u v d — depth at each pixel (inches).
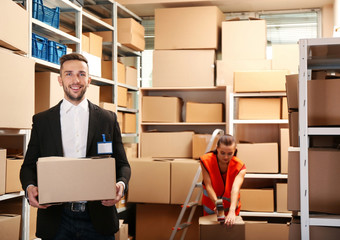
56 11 120.3
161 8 185.9
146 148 175.6
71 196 63.1
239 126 173.0
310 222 69.6
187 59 174.4
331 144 83.2
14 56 89.7
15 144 116.2
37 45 110.7
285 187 148.1
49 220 70.2
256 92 151.1
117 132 77.4
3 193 91.9
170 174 156.2
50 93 110.7
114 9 164.4
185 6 183.9
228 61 165.5
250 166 150.3
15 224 93.1
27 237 101.0
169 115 175.5
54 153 70.9
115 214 74.3
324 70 83.7
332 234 69.7
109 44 164.7
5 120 86.8
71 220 70.4
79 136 72.7
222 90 184.7
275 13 189.9
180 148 172.9
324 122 72.2
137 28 174.2
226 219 99.0
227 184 115.0
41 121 72.3
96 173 64.1
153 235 160.4
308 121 72.9
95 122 73.4
